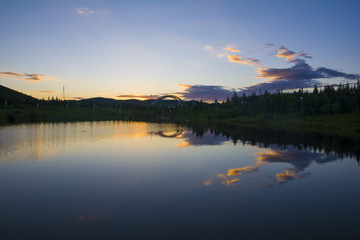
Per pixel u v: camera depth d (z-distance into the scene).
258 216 9.71
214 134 42.78
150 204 10.79
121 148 25.84
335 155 22.72
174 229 8.61
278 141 32.88
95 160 19.64
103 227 8.72
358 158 21.38
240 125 71.94
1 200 11.19
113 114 142.75
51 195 11.83
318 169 17.48
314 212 10.16
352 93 83.12
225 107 133.88
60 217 9.50
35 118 99.75
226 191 12.59
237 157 21.41
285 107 93.12
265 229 8.67
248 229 8.66
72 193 12.09
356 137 38.12
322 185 13.77
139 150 24.67
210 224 8.98
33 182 13.80
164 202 11.02
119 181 14.08
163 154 22.55
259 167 17.84
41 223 9.03
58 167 17.25
